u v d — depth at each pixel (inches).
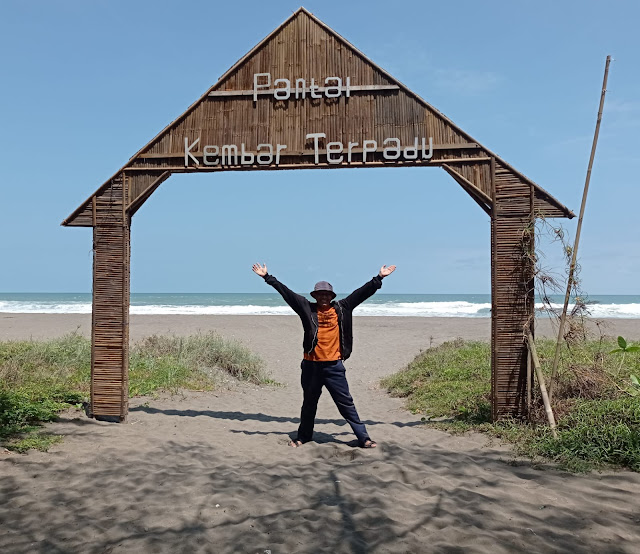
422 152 298.4
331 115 308.5
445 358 501.7
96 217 317.4
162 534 168.6
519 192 289.9
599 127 267.9
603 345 446.0
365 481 219.1
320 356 278.4
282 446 280.8
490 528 168.7
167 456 254.7
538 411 279.3
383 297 4242.1
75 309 1995.6
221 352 575.2
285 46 314.7
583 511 179.8
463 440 278.2
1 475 217.3
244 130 313.3
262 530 171.9
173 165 315.6
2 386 364.5
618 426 237.3
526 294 286.4
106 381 319.3
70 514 182.7
